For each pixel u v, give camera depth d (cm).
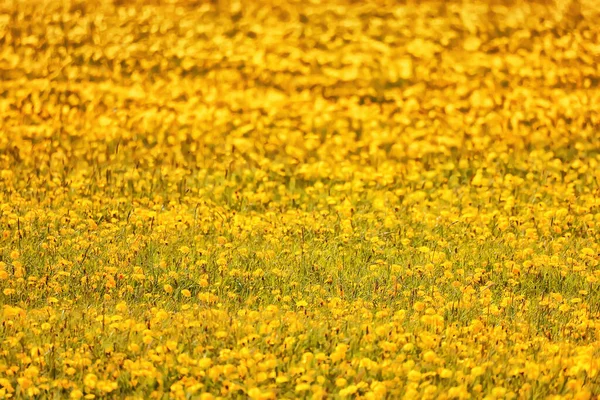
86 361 1380
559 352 1464
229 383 1309
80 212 2278
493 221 2311
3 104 3550
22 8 4334
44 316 1573
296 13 4222
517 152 3119
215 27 4131
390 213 2300
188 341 1466
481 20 4166
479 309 1683
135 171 2656
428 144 3136
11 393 1333
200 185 2641
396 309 1689
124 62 3912
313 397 1277
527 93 3547
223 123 3303
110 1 4403
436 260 1948
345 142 3178
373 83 3722
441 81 3719
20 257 1888
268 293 1770
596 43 4069
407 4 4291
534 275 1909
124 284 1789
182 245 2020
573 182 2686
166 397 1316
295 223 2209
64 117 3394
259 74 3741
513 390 1360
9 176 2653
